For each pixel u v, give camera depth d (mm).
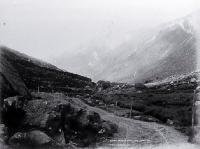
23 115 28797
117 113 53375
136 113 54906
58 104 30406
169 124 46500
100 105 61469
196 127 37344
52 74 91312
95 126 33375
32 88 68250
